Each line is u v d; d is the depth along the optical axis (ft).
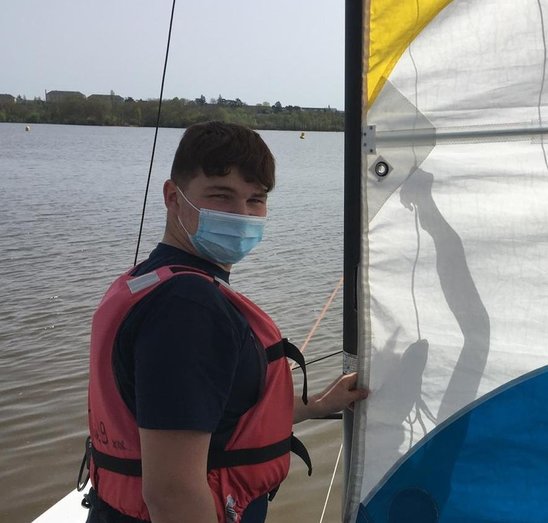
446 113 4.88
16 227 42.60
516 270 4.89
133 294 4.18
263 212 4.79
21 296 26.81
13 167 88.58
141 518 4.37
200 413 3.88
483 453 5.05
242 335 4.28
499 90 4.79
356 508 5.33
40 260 33.24
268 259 33.73
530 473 4.97
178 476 3.85
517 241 4.87
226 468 4.45
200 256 4.68
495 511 5.02
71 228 42.39
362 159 5.00
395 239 5.06
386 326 5.16
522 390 4.94
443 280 5.01
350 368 5.45
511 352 4.94
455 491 5.10
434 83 4.88
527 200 4.83
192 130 4.59
